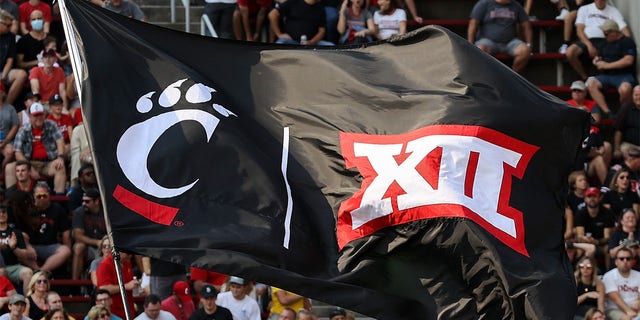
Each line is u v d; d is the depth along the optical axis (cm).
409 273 1172
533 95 1234
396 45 1295
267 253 1177
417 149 1202
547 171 1212
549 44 2894
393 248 1179
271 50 1316
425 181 1184
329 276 1173
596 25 2798
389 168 1202
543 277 1152
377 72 1277
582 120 1233
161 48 1298
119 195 1185
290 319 2012
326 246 1194
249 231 1184
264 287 2150
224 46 1318
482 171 1192
